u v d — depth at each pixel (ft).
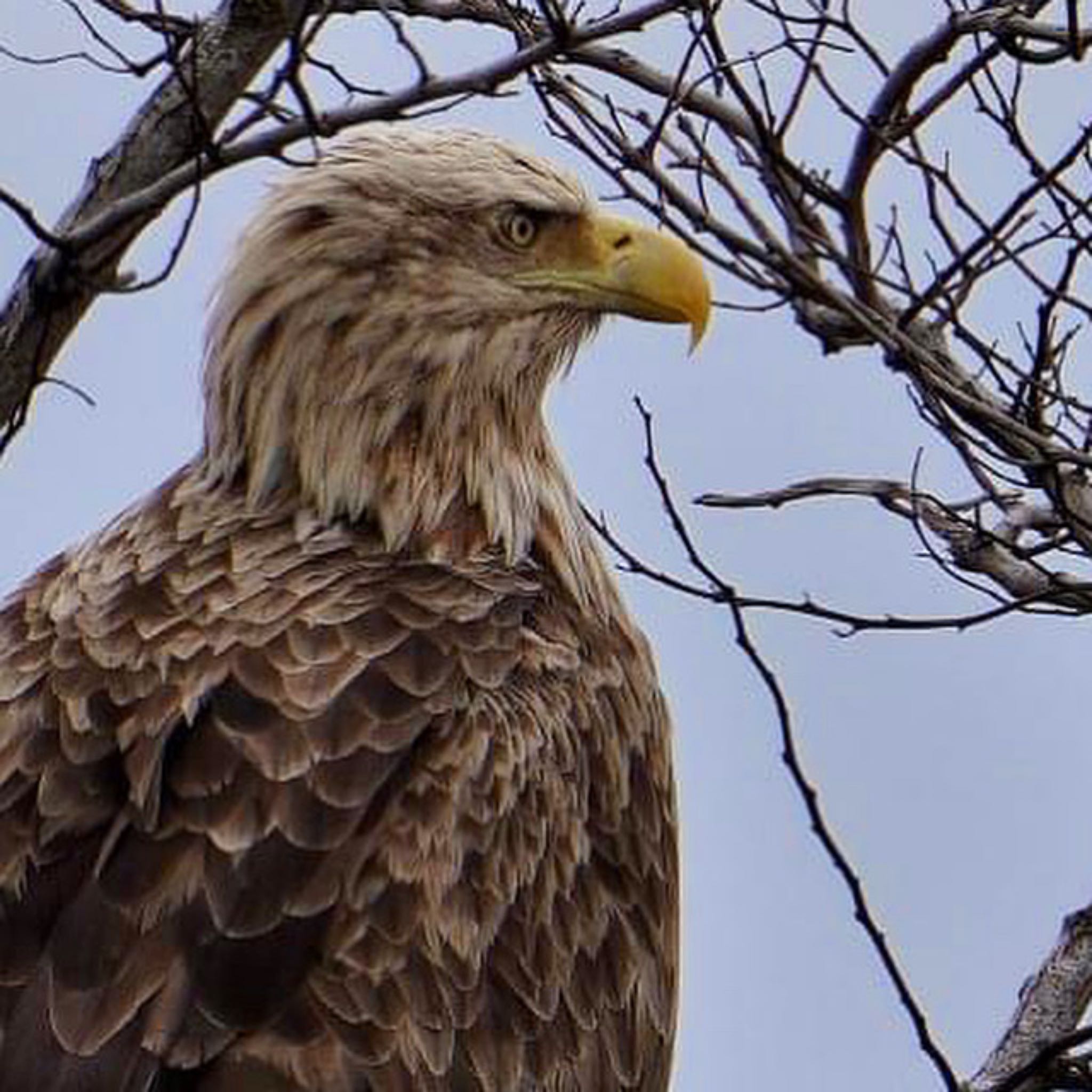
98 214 54.29
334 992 51.37
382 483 56.44
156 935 51.21
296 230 56.65
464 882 52.70
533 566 56.75
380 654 53.78
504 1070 52.65
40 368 54.49
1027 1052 56.18
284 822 52.01
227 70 55.06
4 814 52.75
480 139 57.26
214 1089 50.42
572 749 54.54
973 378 61.26
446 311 56.65
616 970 54.75
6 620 55.31
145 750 52.65
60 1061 50.44
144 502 56.59
